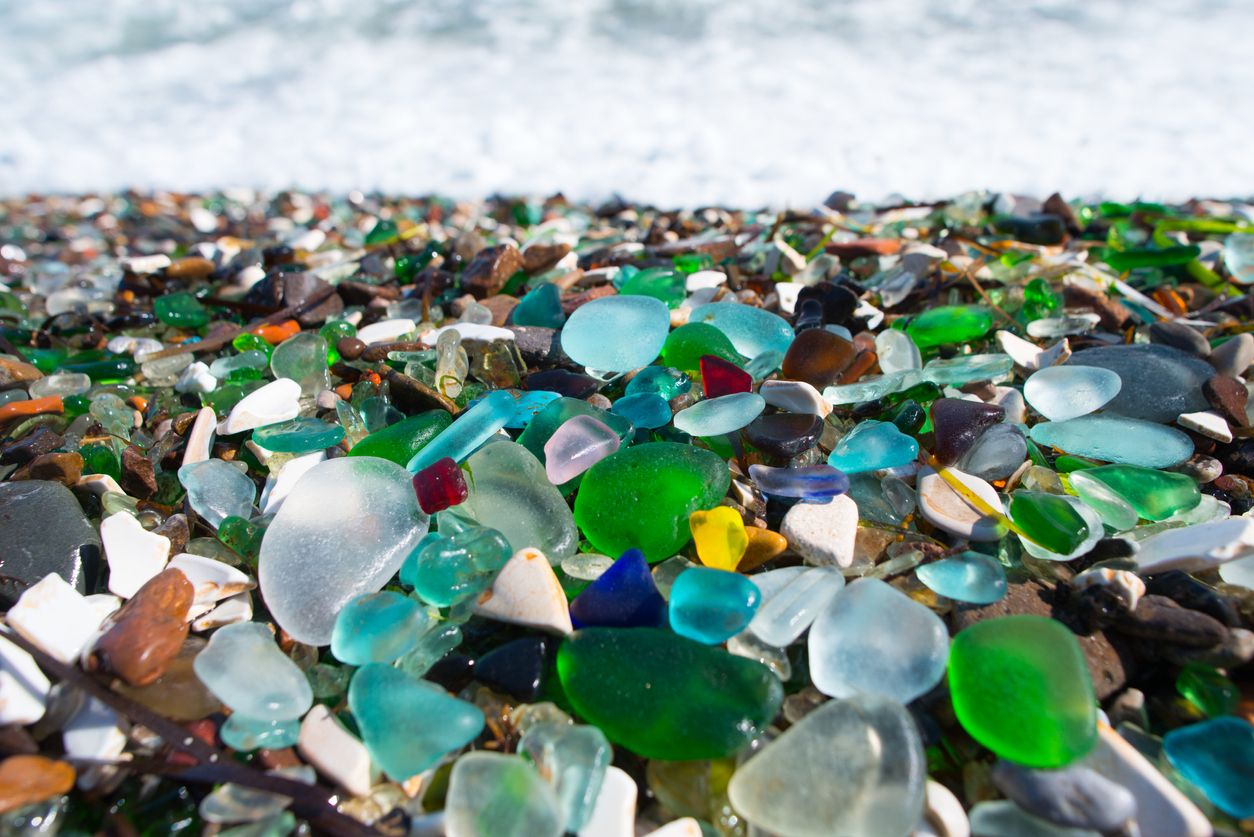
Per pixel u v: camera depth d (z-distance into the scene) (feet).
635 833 0.51
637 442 0.73
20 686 0.53
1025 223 1.26
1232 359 0.79
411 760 0.51
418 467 0.66
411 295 1.08
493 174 1.80
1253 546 0.58
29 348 1.04
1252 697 0.54
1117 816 0.47
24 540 0.64
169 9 2.79
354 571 0.59
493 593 0.58
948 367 0.78
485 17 2.59
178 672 0.56
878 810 0.47
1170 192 1.47
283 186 1.86
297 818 0.50
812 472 0.66
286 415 0.79
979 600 0.58
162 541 0.65
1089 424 0.72
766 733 0.53
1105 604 0.56
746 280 1.08
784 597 0.57
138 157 1.99
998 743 0.50
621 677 0.53
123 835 0.49
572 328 0.79
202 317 1.06
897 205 1.49
